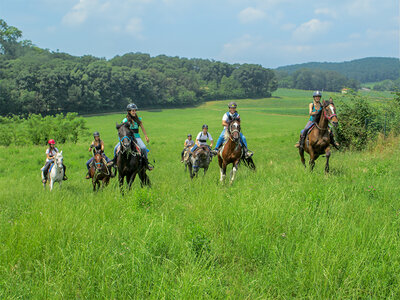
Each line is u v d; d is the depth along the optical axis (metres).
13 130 32.44
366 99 19.16
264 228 5.57
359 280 3.94
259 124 75.88
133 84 138.50
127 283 3.98
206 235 5.29
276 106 158.62
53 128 33.12
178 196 8.54
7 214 7.47
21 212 7.52
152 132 65.00
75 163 19.66
